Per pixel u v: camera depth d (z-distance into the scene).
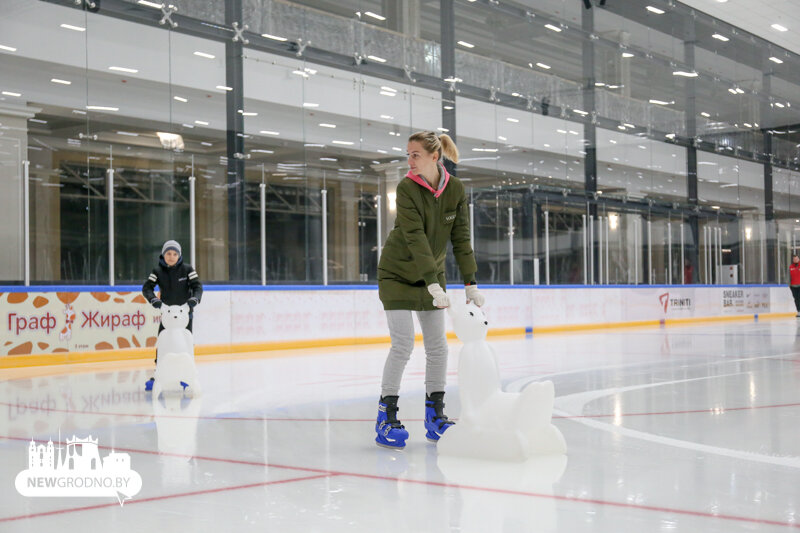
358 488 2.82
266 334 11.37
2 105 9.38
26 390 6.48
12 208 9.37
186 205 10.79
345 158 12.52
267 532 2.28
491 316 14.46
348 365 8.70
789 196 23.11
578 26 16.77
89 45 10.06
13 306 8.94
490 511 2.48
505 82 15.16
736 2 19.44
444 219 3.75
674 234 19.08
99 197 10.04
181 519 2.43
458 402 5.16
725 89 21.03
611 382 6.35
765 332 14.15
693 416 4.54
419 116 13.63
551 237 15.86
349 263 12.49
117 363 9.47
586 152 16.78
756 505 2.53
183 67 10.86
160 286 6.57
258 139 11.55
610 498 2.64
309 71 12.17
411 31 13.62
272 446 3.73
